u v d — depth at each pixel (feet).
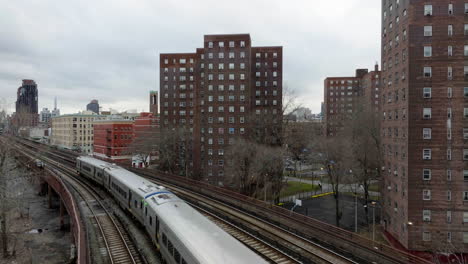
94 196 110.01
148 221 64.90
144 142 236.02
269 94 236.63
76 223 74.23
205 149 202.80
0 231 123.44
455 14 103.81
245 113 199.31
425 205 103.45
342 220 135.23
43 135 577.84
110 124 288.71
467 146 101.76
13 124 285.64
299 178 233.96
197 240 43.24
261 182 150.51
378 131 160.45
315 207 154.20
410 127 105.09
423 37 105.09
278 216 85.81
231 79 200.85
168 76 289.74
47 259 103.71
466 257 99.25
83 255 53.42
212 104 201.98
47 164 192.34
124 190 86.84
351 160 139.23
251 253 39.83
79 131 389.60
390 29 124.26
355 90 406.62
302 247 65.57
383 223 129.39
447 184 102.27
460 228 101.24
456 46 103.40
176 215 54.49
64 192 111.04
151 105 417.69
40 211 157.79
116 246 65.10
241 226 78.69
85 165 140.46
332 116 391.65
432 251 100.78
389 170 124.26
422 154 104.06
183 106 288.10
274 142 158.30
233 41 201.05
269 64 237.66
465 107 102.37
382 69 134.62
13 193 137.49
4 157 136.77
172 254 48.65
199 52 227.20
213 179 200.64
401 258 59.62
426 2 104.99
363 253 63.10
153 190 72.59
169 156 221.05
